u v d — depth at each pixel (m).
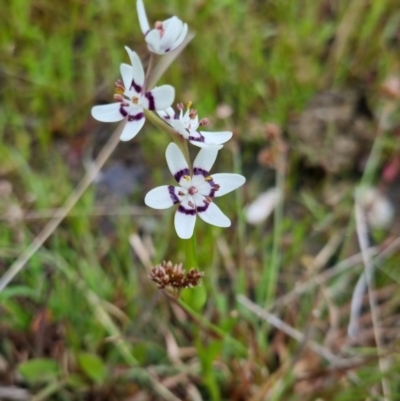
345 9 0.30
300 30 0.29
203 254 0.20
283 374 0.20
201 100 0.27
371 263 0.24
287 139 0.27
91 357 0.20
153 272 0.15
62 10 0.29
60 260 0.22
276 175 0.26
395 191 0.26
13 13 0.28
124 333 0.21
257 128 0.26
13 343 0.21
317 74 0.28
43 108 0.27
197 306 0.16
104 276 0.23
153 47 0.13
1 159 0.25
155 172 0.25
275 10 0.30
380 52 0.29
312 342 0.21
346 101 0.28
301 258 0.24
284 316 0.23
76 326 0.21
